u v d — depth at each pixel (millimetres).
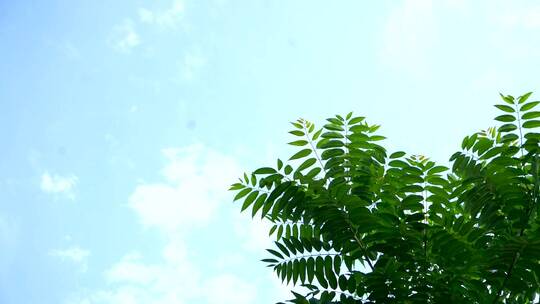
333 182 4254
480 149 4426
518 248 3822
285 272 4414
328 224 4262
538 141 4285
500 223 4094
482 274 4027
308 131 4543
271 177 4484
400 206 4246
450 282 4062
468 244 4125
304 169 4449
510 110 4438
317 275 4336
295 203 4367
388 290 4129
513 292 4008
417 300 4113
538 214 4059
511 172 4168
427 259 4156
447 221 4223
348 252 4359
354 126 4512
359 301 4172
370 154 4418
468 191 4254
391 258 4125
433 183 4363
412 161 4422
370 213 4156
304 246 4371
